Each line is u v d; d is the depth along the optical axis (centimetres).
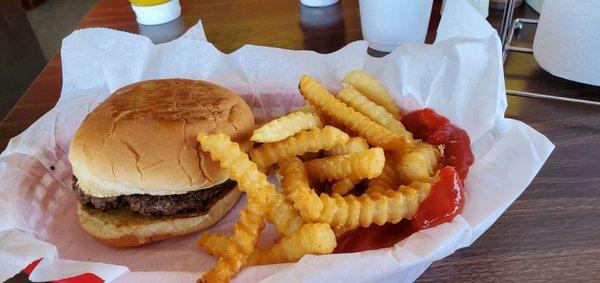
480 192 25
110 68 37
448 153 29
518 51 39
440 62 33
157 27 49
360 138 29
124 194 28
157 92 31
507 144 27
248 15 51
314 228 22
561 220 25
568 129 31
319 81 36
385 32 41
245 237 23
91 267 22
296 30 47
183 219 28
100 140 27
